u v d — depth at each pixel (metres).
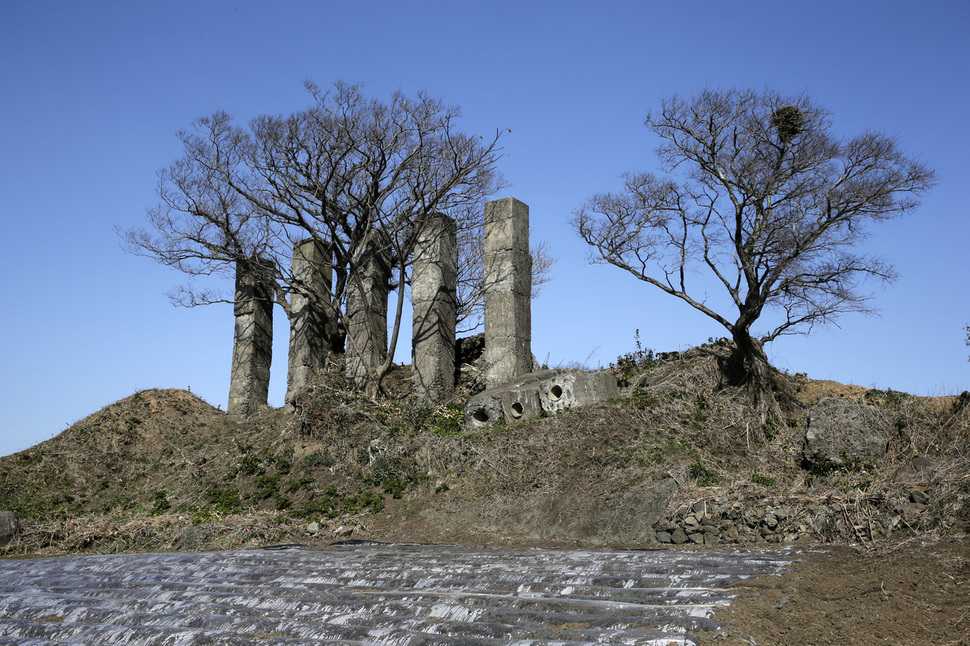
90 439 28.64
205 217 29.50
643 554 12.55
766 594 9.09
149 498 23.80
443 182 27.22
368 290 28.14
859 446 16.84
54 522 22.23
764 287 20.88
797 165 20.95
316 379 27.09
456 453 20.52
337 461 22.39
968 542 10.38
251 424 28.45
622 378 23.50
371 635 8.88
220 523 19.77
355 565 13.15
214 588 12.14
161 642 9.50
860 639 7.77
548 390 21.48
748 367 21.25
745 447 19.02
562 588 10.18
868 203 20.36
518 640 8.23
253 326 30.77
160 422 29.66
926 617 8.15
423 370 25.69
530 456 19.34
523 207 25.89
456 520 18.30
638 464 17.70
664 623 8.25
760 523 14.38
